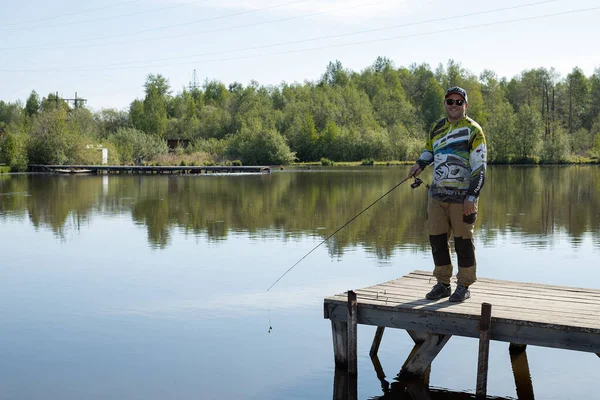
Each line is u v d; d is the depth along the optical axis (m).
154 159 62.84
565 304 5.86
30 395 5.91
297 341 7.32
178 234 15.40
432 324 5.67
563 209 20.27
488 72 107.94
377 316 5.96
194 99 117.88
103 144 58.78
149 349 7.12
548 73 92.38
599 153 69.12
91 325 8.00
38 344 7.30
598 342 5.02
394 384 6.13
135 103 93.19
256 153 68.31
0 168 50.03
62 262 12.02
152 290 9.72
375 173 46.50
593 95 94.38
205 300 9.09
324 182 35.31
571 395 5.89
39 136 54.91
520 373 6.43
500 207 20.94
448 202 5.85
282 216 18.84
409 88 115.56
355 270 10.93
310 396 5.87
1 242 14.45
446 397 5.85
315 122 85.81
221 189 30.14
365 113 89.56
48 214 19.89
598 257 11.95
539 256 12.10
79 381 6.23
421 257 12.03
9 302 9.11
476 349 7.20
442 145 5.89
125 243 14.14
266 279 10.34
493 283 6.88
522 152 66.12
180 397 5.85
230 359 6.80
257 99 97.19
